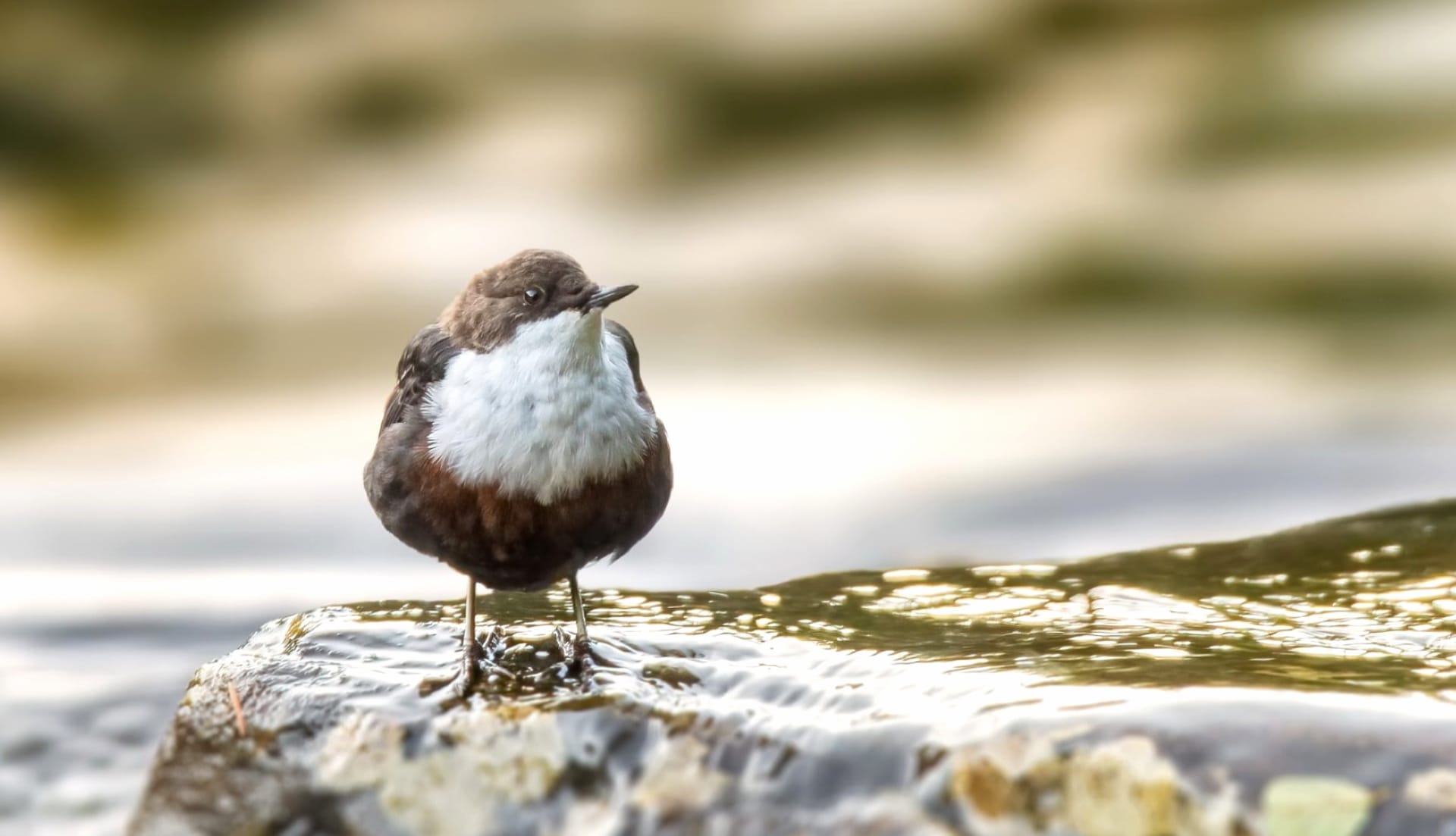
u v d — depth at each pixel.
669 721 5.47
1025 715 4.98
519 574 6.21
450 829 5.49
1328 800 4.51
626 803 5.36
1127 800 4.71
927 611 6.74
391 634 6.46
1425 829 4.40
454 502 6.03
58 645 9.48
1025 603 6.83
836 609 6.84
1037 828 4.79
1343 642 5.82
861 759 5.12
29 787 7.64
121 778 7.67
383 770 5.62
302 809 5.66
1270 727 4.73
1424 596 6.62
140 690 8.41
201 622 10.00
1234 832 4.56
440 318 6.46
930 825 4.91
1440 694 4.92
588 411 5.97
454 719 5.63
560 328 5.96
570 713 5.57
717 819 5.22
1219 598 6.75
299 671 6.11
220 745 5.89
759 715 5.43
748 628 6.45
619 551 6.30
